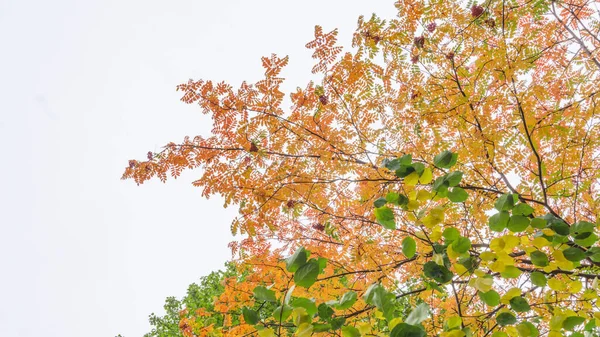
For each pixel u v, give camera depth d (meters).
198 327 3.89
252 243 3.71
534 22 3.65
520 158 3.31
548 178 3.38
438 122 3.24
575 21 3.60
